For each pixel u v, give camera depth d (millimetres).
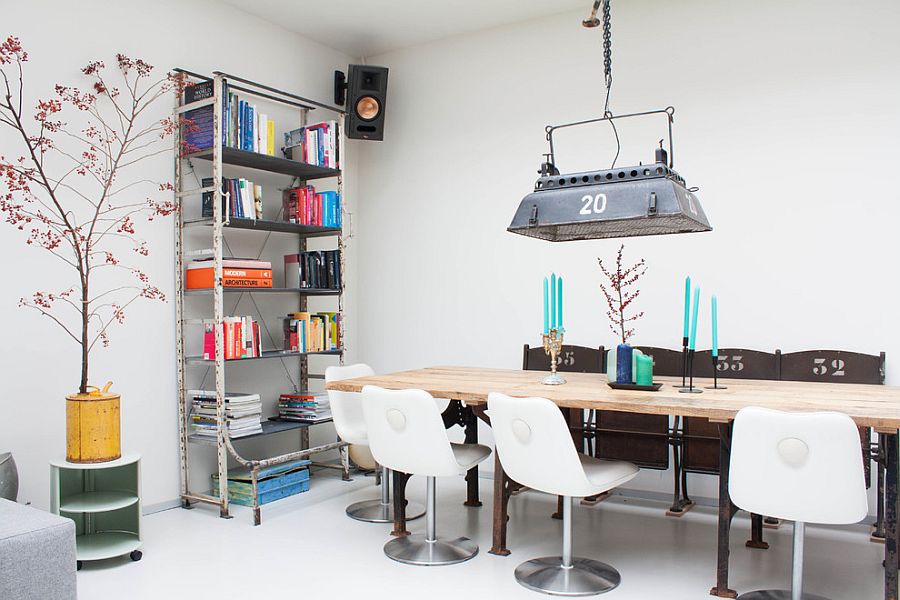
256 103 4340
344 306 4746
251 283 3832
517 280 4496
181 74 3713
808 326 3615
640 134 4070
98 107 3459
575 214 2762
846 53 3539
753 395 2629
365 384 3154
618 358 2891
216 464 4090
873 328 3467
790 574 2791
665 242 3988
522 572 2781
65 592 2238
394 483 3236
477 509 3729
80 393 2969
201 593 2625
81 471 3262
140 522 3051
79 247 3045
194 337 3955
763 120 3732
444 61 4801
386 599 2557
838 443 2012
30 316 3186
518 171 4500
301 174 4434
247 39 4285
